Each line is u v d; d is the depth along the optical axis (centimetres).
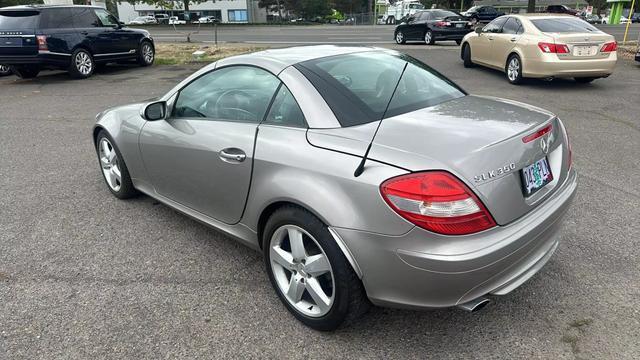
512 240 226
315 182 244
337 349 257
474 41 1221
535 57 962
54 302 302
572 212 408
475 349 253
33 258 355
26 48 1171
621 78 1091
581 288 301
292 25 5003
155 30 3688
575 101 858
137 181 419
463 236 216
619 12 3397
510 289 241
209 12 7956
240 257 352
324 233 241
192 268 339
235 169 293
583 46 933
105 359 254
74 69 1252
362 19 5975
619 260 331
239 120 307
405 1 5694
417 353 252
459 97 320
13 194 480
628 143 605
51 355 257
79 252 363
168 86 1127
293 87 280
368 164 229
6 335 273
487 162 225
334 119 261
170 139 348
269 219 274
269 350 257
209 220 341
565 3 6875
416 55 1564
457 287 220
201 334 271
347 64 310
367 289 236
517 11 6100
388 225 220
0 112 888
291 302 278
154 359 253
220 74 331
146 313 290
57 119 821
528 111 292
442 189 213
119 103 946
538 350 251
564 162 286
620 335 260
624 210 410
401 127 251
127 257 354
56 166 567
